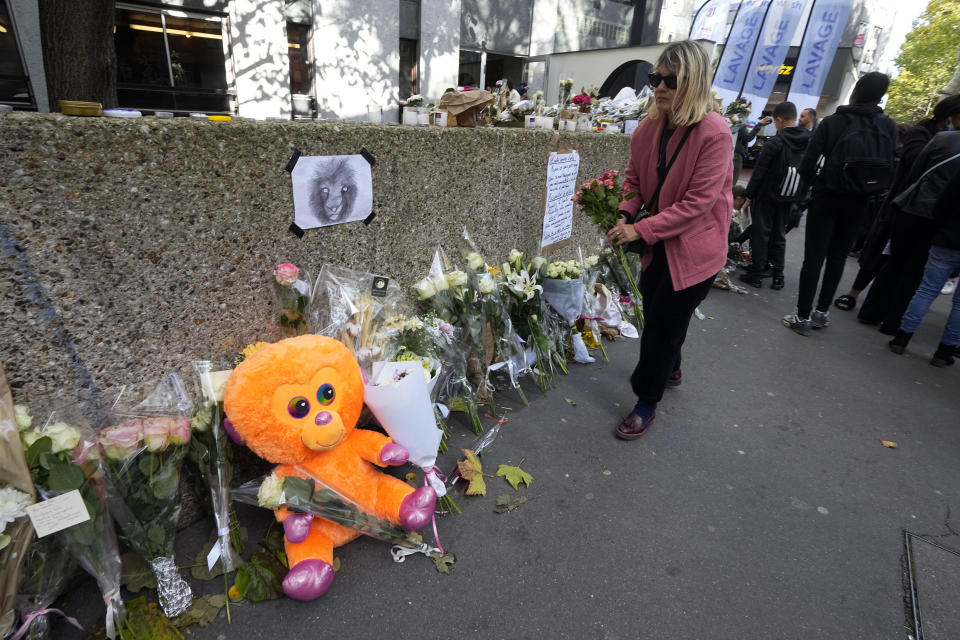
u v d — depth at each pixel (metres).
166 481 1.62
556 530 2.04
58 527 1.37
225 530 1.73
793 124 5.06
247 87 6.59
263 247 1.92
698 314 4.57
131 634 1.52
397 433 1.92
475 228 3.03
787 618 1.73
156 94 6.03
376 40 7.79
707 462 2.52
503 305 2.92
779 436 2.79
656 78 2.18
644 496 2.26
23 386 1.45
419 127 2.47
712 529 2.10
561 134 3.57
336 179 2.10
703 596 1.79
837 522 2.18
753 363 3.68
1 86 4.48
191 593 1.64
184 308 1.75
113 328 1.59
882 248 4.69
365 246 2.36
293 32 7.18
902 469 2.57
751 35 10.08
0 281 1.35
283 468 1.72
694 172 2.22
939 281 3.70
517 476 2.30
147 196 1.56
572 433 2.67
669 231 2.24
